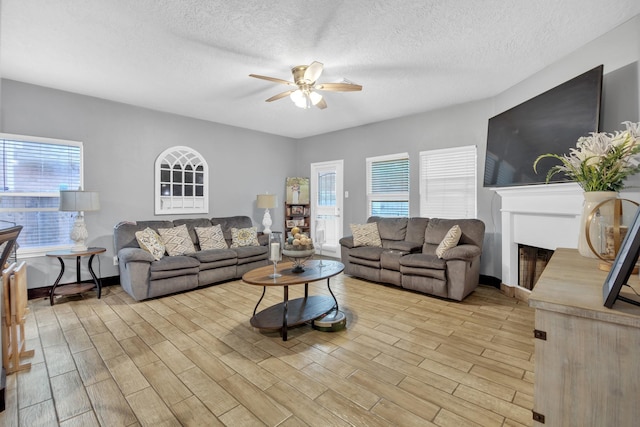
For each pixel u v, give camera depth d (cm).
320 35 258
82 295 376
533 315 306
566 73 295
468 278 348
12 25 242
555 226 303
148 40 266
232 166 564
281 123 548
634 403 79
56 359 224
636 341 79
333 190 620
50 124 373
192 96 405
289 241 296
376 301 352
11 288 205
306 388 188
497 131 370
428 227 431
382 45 274
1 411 169
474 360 220
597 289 101
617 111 248
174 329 276
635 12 229
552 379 90
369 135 550
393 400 176
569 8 223
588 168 137
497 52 289
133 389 188
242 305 340
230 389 188
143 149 452
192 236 452
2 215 348
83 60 303
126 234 393
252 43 271
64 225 390
